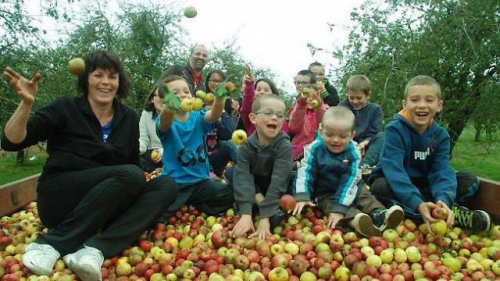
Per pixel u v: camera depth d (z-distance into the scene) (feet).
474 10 12.71
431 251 5.09
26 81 4.31
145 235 5.37
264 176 6.07
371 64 13.42
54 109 4.93
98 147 5.02
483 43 12.69
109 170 4.86
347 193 5.65
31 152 19.80
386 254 4.80
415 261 4.81
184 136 6.24
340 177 5.92
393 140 5.81
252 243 5.06
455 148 17.35
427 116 5.67
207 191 6.19
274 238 5.17
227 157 8.01
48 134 4.94
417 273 4.50
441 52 12.96
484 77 12.99
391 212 5.16
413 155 5.91
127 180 4.79
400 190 5.47
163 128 5.92
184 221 6.02
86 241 4.72
